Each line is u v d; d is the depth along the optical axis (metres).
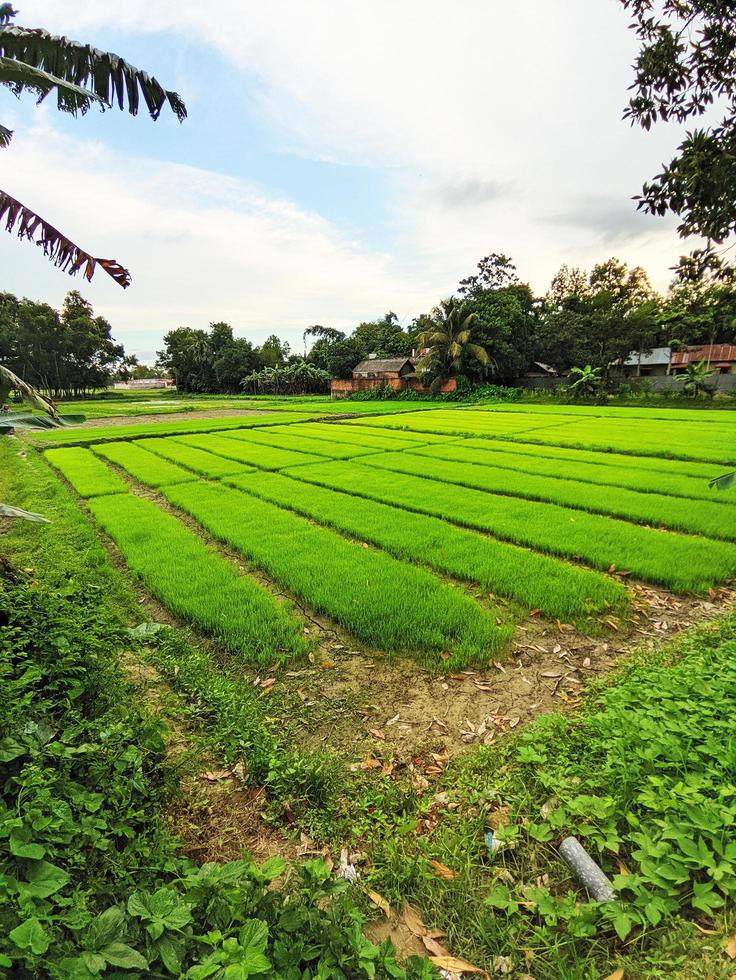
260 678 3.99
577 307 44.38
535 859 2.33
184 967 1.59
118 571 6.42
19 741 2.35
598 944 1.90
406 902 2.19
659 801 2.34
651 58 2.86
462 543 7.00
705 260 3.03
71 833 1.99
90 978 1.32
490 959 1.91
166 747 3.18
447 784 2.89
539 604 5.05
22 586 4.33
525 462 13.31
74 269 3.90
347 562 6.30
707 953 1.79
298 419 28.44
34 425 4.63
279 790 2.83
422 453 15.45
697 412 25.73
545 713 3.54
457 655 4.13
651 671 3.77
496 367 41.41
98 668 3.53
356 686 3.89
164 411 37.34
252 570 6.46
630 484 10.23
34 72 3.63
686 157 2.67
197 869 2.10
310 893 1.90
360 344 60.66
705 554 6.32
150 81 4.34
